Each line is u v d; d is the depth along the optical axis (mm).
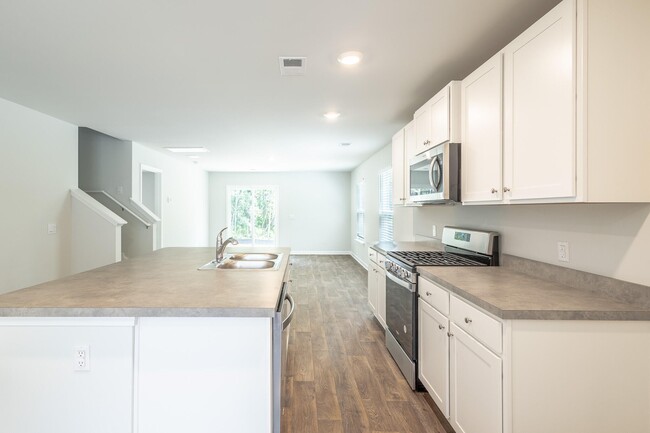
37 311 1475
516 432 1450
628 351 1458
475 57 2334
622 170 1407
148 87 2881
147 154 5898
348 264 8148
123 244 5617
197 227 8664
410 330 2590
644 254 1515
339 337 3615
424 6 1749
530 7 1767
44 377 1521
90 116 3803
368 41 2113
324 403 2408
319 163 7832
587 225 1800
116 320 1518
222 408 1534
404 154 3521
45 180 3789
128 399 1524
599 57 1395
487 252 2549
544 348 1454
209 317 1513
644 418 1460
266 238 9828
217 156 6762
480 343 1659
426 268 2420
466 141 2309
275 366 1575
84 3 1699
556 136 1509
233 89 2924
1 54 2270
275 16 1826
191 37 2045
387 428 2139
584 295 1689
